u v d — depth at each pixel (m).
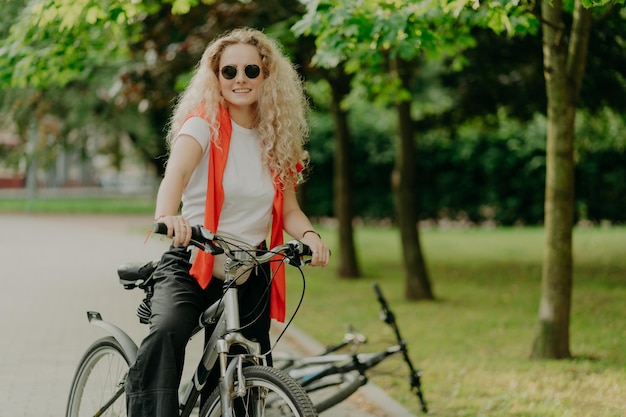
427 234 24.80
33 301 12.46
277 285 4.12
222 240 3.66
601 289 13.54
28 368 8.02
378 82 11.07
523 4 7.48
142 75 12.56
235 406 3.79
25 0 9.44
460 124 16.20
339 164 15.70
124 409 4.21
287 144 4.08
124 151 25.94
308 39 11.28
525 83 13.69
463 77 13.82
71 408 4.62
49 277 15.33
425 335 10.07
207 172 3.95
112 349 4.33
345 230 15.72
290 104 4.11
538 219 25.73
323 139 26.80
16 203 42.25
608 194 24.27
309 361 6.29
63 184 55.53
